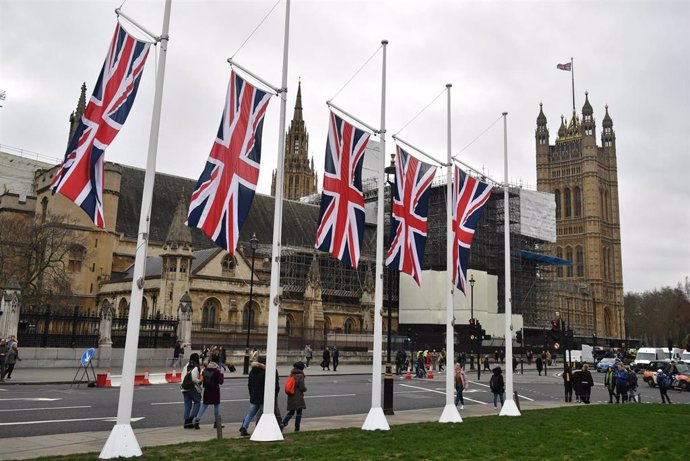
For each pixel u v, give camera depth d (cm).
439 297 9531
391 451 1508
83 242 7319
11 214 7800
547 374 6581
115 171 7825
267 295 7594
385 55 2286
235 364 5669
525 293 11438
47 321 4494
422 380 5016
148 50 1620
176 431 1825
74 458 1309
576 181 18988
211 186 1709
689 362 6856
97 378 3334
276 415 1873
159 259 7675
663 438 1925
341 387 3878
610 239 19338
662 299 18662
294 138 15538
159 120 1512
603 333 17825
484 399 3481
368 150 11438
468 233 2522
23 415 2091
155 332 5059
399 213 2277
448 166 2528
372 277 9494
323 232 1980
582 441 1806
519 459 1483
